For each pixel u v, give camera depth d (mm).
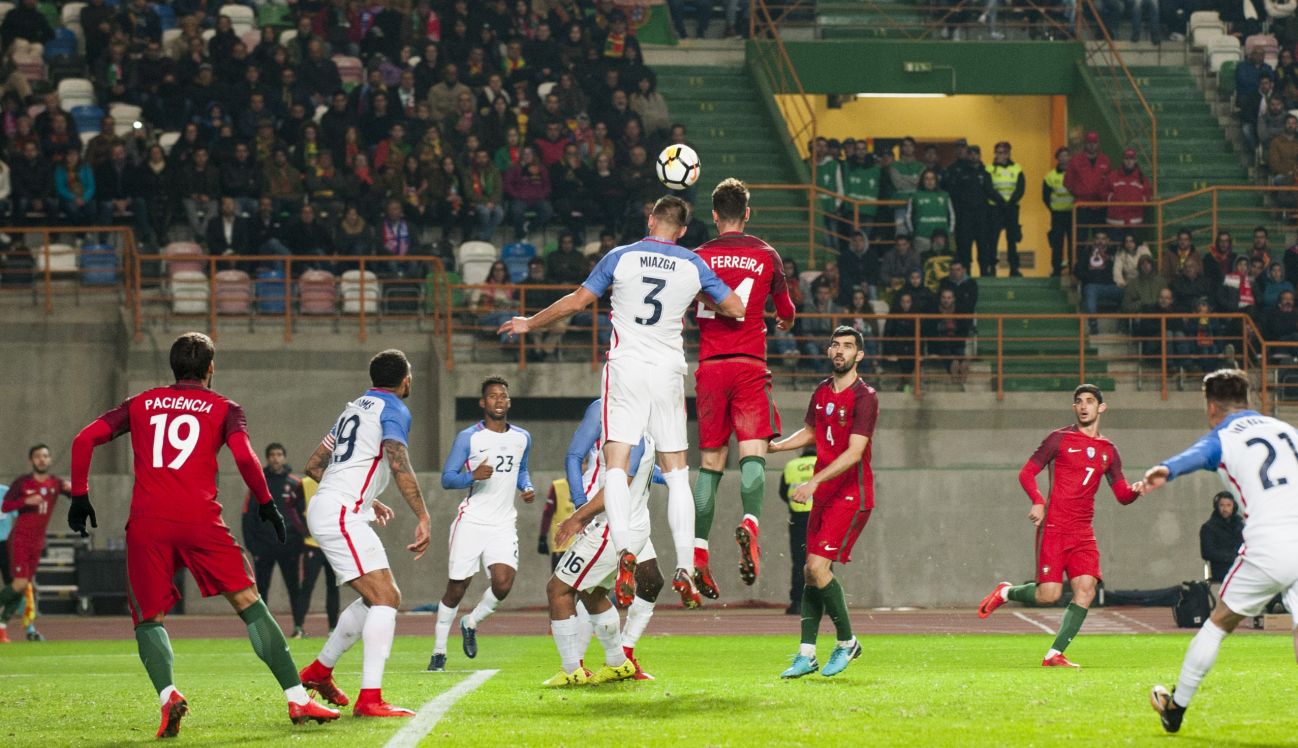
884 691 21750
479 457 30625
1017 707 19359
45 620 48312
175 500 17797
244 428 18156
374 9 70062
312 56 65812
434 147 61219
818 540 24203
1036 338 59188
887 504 53219
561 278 57844
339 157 61906
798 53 73500
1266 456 16781
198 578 18031
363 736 17125
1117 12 76375
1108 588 53219
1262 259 61156
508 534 30922
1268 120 69750
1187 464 17047
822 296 58531
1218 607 16875
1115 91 73312
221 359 55094
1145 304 60375
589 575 23391
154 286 58375
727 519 52375
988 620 46406
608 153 62719
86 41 66750
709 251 20844
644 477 24078
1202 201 68500
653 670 28141
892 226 64875
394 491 52000
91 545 51625
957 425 56906
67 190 59344
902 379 57969
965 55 73812
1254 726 17406
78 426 54656
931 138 80250
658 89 72625
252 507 40125
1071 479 28734
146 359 55062
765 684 23328
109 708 21156
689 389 55750
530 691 22734
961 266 59406
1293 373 58594
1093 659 30594
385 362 21031
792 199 67500
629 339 19859
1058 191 65688
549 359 56719
